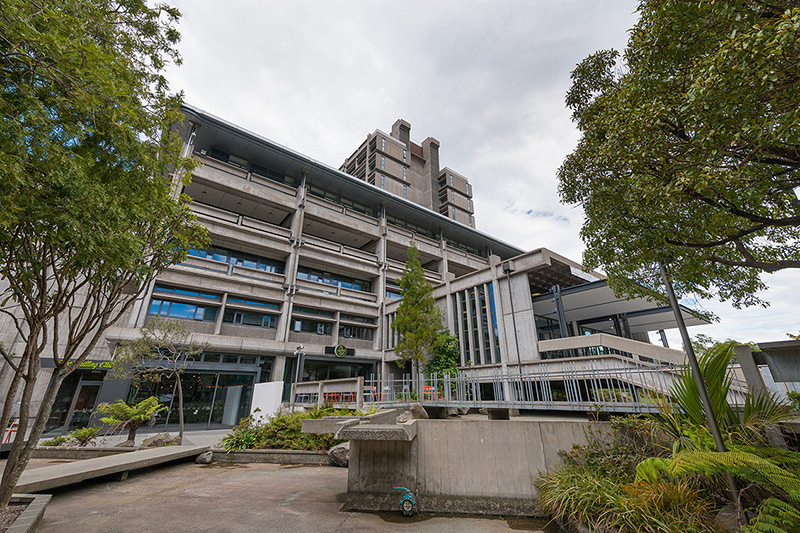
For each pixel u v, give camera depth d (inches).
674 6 167.0
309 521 199.8
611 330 1155.9
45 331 196.2
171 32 218.5
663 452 196.5
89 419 667.4
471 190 2773.1
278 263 1175.0
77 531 181.8
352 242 1475.1
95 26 154.5
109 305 224.2
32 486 223.0
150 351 572.7
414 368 925.8
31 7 122.4
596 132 255.8
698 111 158.2
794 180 177.3
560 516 186.1
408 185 2343.8
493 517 210.2
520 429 230.5
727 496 163.5
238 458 386.3
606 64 286.2
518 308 808.3
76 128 139.3
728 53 138.6
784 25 117.1
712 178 159.5
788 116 127.0
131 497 247.4
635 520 147.6
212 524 192.7
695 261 240.7
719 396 182.1
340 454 367.2
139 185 175.9
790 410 185.2
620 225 244.4
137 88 183.2
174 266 904.9
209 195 1126.4
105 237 156.2
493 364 816.3
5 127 109.7
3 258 159.5
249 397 908.6
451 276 1046.4
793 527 121.7
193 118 1048.2
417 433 238.1
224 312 982.4
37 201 131.6
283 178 1314.0
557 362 671.8
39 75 127.3
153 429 722.2
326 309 1183.6
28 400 189.6
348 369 1175.6
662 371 282.5
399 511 217.3
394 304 1224.2
